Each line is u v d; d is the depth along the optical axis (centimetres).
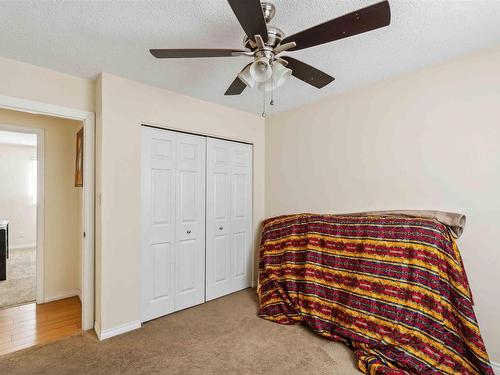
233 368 179
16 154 595
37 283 291
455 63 195
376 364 168
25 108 202
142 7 141
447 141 198
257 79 141
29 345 210
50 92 212
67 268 312
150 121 243
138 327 232
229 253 315
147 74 222
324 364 182
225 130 301
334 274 221
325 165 276
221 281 306
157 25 156
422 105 211
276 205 328
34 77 205
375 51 185
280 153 324
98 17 149
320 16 148
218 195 304
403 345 172
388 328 181
